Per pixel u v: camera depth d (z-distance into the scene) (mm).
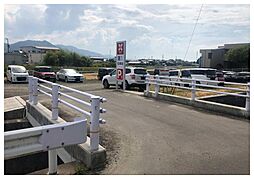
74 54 59375
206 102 10289
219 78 20797
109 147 5742
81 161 4949
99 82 27875
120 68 17406
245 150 5535
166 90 15539
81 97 14055
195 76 19500
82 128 3938
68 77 27734
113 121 8281
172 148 5668
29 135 3400
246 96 8523
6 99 13648
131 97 13836
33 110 9805
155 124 7859
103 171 4496
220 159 5031
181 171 4477
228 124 7801
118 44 17438
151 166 4688
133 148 5672
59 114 9312
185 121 8219
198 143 6012
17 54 50906
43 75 27172
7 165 7180
